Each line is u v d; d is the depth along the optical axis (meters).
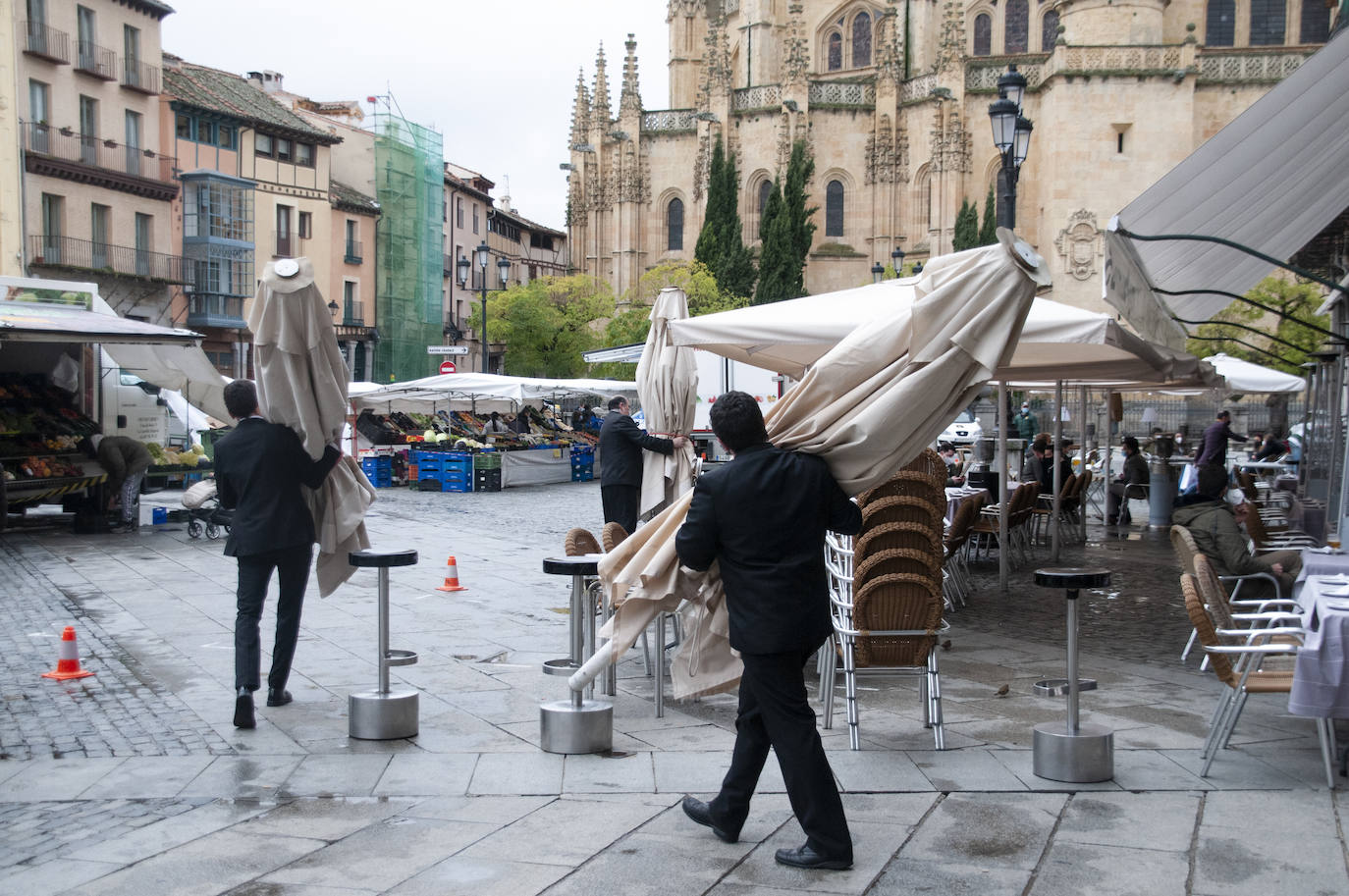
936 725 6.68
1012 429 33.78
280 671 7.61
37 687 8.25
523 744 6.79
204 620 10.90
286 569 7.47
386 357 62.97
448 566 13.00
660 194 70.44
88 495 18.14
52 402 18.89
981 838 5.25
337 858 5.03
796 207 63.34
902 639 6.63
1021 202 59.91
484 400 40.06
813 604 4.88
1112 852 5.08
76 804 5.75
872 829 5.37
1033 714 7.52
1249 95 56.47
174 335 17.23
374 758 6.49
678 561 5.80
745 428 5.01
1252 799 5.78
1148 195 8.02
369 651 9.49
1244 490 17.84
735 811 5.16
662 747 6.73
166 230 47.59
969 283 5.12
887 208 65.19
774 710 4.88
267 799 5.81
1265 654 6.08
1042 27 65.12
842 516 5.08
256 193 52.91
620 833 5.32
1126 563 16.17
